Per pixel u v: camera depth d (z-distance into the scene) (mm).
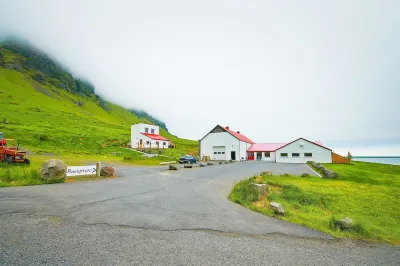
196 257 5059
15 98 92688
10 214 7102
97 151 41750
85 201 9312
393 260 5672
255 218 8500
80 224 6621
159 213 8258
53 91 143625
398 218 10391
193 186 15031
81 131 62250
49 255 4730
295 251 5781
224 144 55312
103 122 103062
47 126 59719
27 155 27453
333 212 10938
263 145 63188
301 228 7699
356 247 6391
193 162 37562
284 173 25484
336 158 45875
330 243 6531
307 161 43531
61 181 14195
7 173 14133
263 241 6293
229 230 6961
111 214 7742
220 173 23719
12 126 50156
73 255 4793
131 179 16859
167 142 65375
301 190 14367
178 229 6742
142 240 5789
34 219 6789
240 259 5113
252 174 23375
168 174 21062
